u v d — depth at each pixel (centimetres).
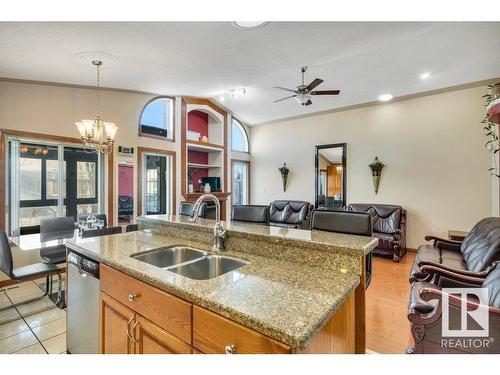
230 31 264
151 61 320
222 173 668
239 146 751
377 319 258
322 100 550
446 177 480
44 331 238
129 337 137
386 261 452
